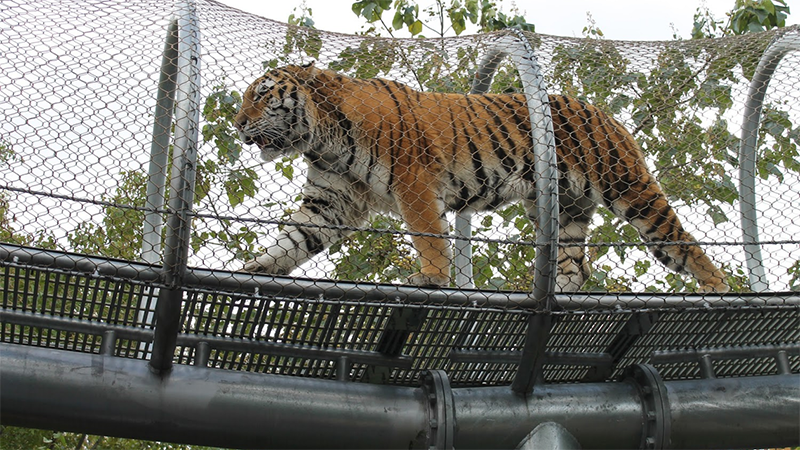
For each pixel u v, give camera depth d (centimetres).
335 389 295
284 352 303
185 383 280
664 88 347
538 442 299
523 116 464
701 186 342
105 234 308
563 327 317
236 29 315
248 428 283
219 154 290
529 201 465
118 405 274
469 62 357
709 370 335
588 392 314
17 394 268
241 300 289
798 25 349
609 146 462
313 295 279
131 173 302
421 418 295
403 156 431
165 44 295
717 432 312
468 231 443
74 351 284
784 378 325
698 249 448
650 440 305
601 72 346
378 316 298
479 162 449
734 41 355
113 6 298
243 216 281
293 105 437
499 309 286
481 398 305
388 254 441
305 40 328
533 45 347
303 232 440
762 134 354
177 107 264
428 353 316
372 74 346
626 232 464
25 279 279
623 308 296
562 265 487
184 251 263
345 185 453
